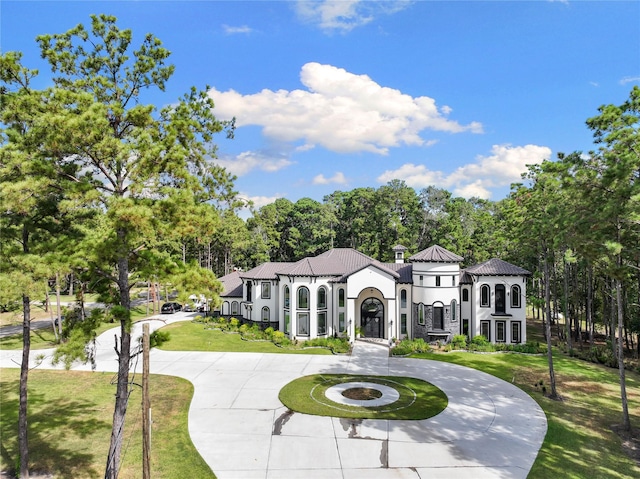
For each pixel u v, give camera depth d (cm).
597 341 4781
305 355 3716
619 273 2166
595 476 1731
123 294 1579
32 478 1681
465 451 1938
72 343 1486
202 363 3419
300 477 1716
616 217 1962
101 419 2267
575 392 2783
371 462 1834
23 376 1695
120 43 1608
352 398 2609
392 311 4106
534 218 3075
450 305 4072
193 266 1633
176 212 1474
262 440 2038
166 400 2555
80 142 1380
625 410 2191
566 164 2169
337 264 4578
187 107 1620
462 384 2928
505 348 3900
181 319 5412
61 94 1354
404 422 2259
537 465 1812
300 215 8794
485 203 8375
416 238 7781
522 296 4084
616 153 2003
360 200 8412
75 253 1442
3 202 1354
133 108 1514
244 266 8438
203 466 1794
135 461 1828
